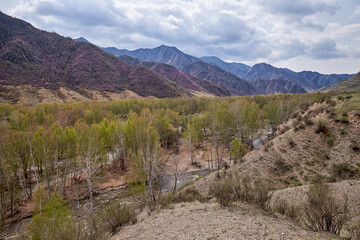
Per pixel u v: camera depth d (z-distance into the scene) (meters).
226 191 15.63
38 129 36.50
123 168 42.09
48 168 31.36
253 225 9.38
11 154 27.22
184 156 51.72
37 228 13.56
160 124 52.44
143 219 15.52
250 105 61.06
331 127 26.17
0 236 21.84
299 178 22.47
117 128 40.66
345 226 10.09
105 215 16.62
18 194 28.38
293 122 34.19
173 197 23.48
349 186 15.84
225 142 58.03
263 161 28.45
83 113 62.94
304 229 9.13
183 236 9.16
